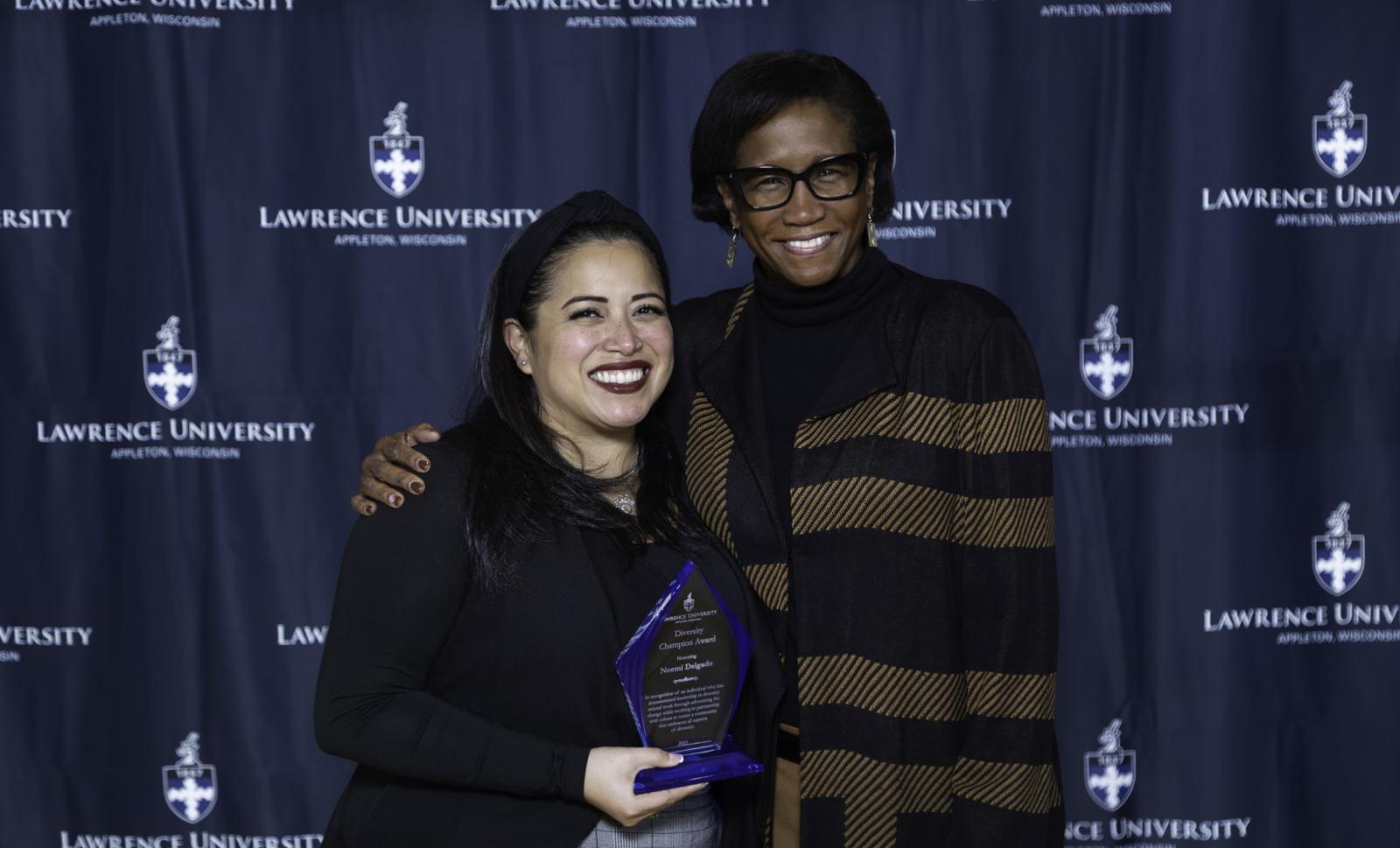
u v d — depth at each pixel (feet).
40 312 8.21
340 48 8.16
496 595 4.47
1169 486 8.34
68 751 8.35
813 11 8.18
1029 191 8.23
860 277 5.03
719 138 4.93
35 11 8.10
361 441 8.32
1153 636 8.36
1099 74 8.18
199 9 8.09
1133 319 8.28
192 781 8.36
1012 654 4.82
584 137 8.23
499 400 4.76
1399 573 8.30
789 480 5.03
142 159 8.13
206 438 8.27
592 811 4.45
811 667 4.94
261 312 8.22
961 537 4.88
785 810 5.16
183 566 8.29
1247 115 8.18
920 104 8.21
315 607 8.34
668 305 4.89
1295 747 8.39
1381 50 8.14
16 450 8.26
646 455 5.02
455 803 4.49
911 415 4.85
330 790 8.40
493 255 8.27
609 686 4.52
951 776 4.94
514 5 8.16
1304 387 8.28
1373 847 8.38
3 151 8.14
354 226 8.23
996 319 4.88
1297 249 8.25
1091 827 8.45
